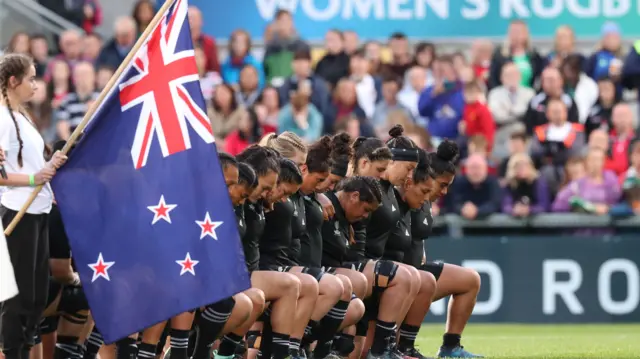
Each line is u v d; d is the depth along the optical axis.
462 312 31.81
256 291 25.14
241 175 24.09
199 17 53.03
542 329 46.06
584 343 38.09
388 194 29.64
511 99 51.72
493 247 48.09
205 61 52.56
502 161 50.22
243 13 56.38
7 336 22.52
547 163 49.75
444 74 51.31
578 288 48.22
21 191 22.72
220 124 49.62
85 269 21.86
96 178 21.97
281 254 27.12
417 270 29.31
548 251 48.12
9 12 55.34
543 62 52.88
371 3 56.12
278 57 53.44
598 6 56.09
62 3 56.12
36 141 23.16
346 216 28.53
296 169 25.88
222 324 24.08
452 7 56.12
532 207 48.41
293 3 56.22
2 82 22.77
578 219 48.06
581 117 51.75
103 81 50.34
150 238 21.77
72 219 21.91
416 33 56.19
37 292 22.83
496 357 31.92
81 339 26.02
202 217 21.62
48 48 55.59
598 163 48.41
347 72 52.62
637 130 51.91
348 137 28.70
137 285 21.73
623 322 48.22
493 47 54.19
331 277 26.81
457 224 48.03
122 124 21.95
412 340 30.25
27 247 22.59
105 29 57.75
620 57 52.94
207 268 21.53
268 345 26.38
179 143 21.81
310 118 49.91
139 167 21.89
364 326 29.22
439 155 30.25
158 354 25.78
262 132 49.75
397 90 51.41
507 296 48.12
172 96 21.89
